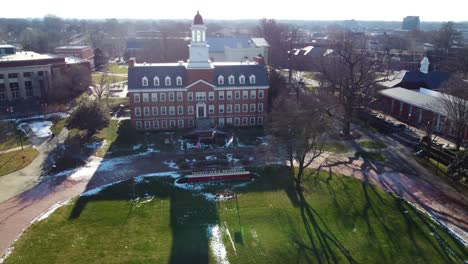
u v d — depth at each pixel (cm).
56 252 3953
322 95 8450
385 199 5175
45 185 5422
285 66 16375
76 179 5622
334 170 6078
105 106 7769
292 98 7988
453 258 3991
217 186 5494
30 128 7969
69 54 14538
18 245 4044
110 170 5950
